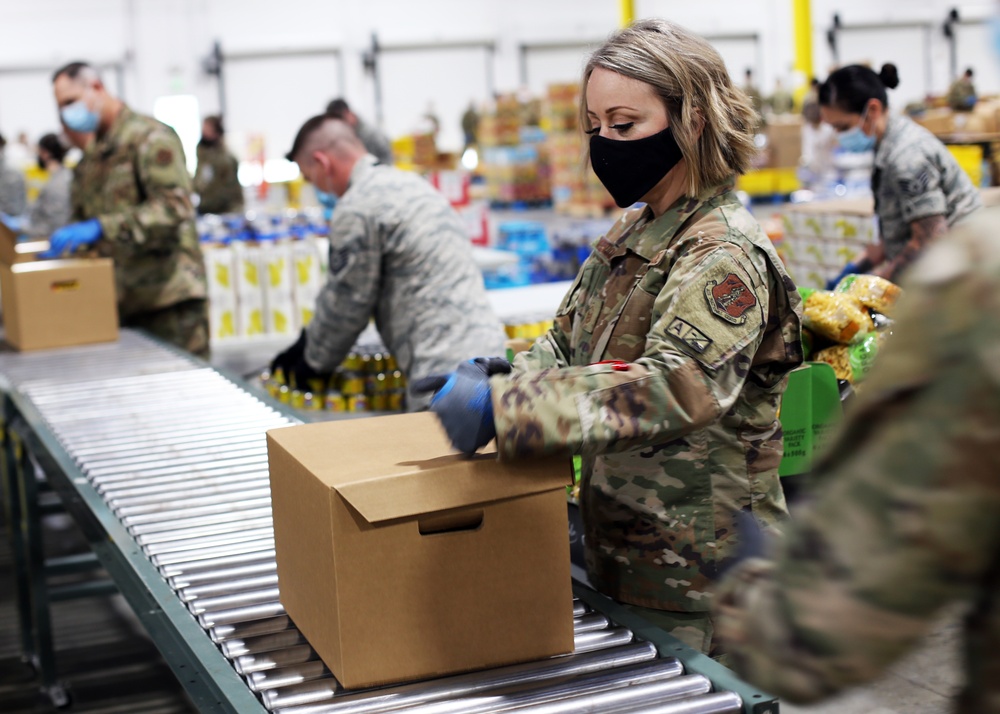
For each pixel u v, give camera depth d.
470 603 1.28
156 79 18.91
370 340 3.85
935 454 0.67
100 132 4.19
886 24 21.52
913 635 0.70
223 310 7.35
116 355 3.58
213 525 1.90
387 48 20.02
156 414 2.73
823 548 0.72
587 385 1.27
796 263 4.62
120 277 4.18
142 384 3.10
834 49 21.44
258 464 2.26
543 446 1.23
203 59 19.00
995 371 0.66
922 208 3.31
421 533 1.32
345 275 3.04
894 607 0.69
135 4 18.56
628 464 1.59
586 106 1.65
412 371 3.07
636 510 1.59
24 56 18.28
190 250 4.29
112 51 18.59
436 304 3.01
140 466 2.27
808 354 2.35
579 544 2.12
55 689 3.34
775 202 14.97
